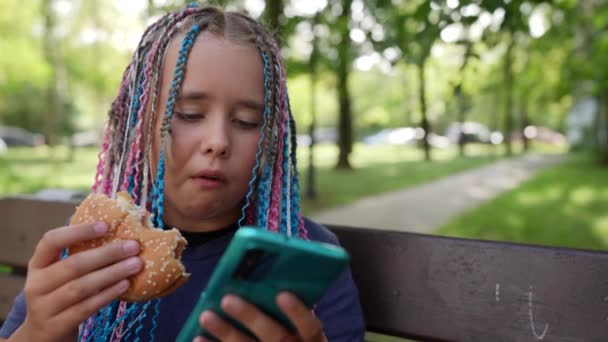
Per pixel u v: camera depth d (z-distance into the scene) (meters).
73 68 19.39
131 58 1.26
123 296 0.94
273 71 1.18
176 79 1.08
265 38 1.20
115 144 1.26
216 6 1.27
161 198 1.09
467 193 11.98
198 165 1.08
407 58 3.25
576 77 8.77
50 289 0.90
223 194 1.11
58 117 24.70
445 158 23.92
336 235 1.58
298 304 0.77
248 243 0.72
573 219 8.07
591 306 1.26
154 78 1.14
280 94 1.18
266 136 1.14
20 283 1.97
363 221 8.74
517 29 2.92
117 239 0.96
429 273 1.45
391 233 1.51
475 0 2.63
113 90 19.83
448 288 1.42
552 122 41.50
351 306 1.30
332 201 10.66
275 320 0.80
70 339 1.00
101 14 18.11
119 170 1.18
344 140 16.77
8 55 16.80
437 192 12.18
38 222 1.99
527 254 1.34
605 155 17.28
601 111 16.97
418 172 16.83
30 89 31.20
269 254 0.74
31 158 21.00
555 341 1.29
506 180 14.68
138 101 1.19
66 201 1.94
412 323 1.46
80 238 0.93
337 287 1.30
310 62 6.18
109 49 18.83
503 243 1.38
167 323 1.22
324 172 16.06
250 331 0.81
